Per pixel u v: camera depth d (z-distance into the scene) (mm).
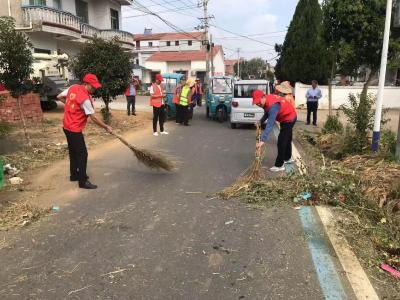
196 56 59906
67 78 18766
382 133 8977
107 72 12391
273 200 5820
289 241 4504
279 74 29938
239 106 14242
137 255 4207
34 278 3785
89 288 3605
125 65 12797
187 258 4133
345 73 12172
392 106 23062
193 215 5320
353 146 8805
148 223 5062
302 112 21391
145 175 7375
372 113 9242
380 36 10000
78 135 6441
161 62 60656
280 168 7605
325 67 24297
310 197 5801
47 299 3447
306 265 3967
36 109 13633
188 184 6781
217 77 17266
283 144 7512
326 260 4059
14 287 3641
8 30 8992
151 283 3672
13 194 6199
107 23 30078
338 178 6430
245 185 6312
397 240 4523
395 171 6727
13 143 9844
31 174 7414
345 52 10531
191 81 15602
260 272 3848
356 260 4043
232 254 4211
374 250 4301
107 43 12586
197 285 3635
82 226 4984
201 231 4797
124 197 6094
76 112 6383
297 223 5004
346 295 3455
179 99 15258
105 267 3969
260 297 3443
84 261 4094
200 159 8859
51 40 23250
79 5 27484
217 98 16547
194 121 16984
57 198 6059
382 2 9945
